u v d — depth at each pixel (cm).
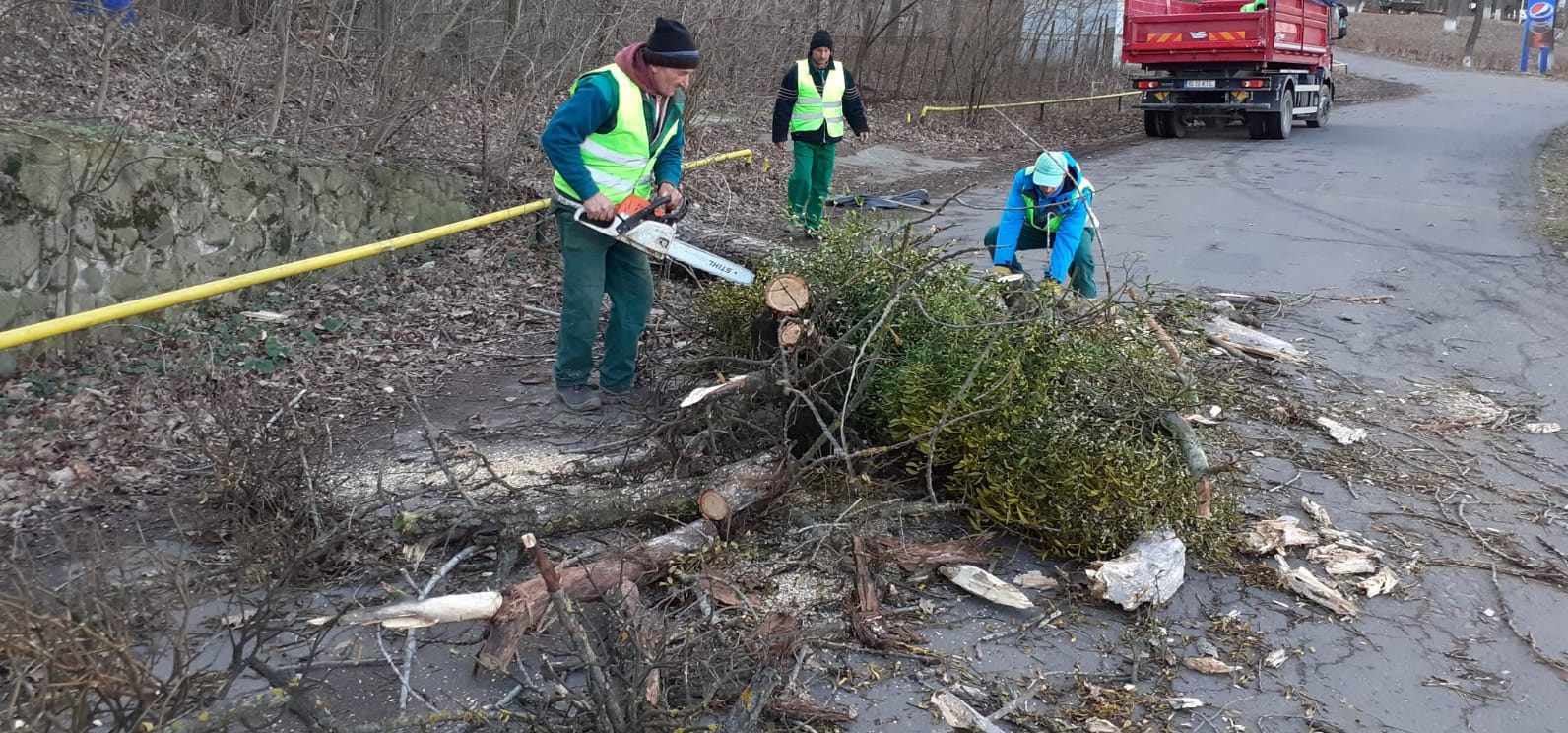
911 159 1415
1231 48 1630
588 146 461
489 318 645
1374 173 1272
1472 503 418
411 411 499
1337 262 814
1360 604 345
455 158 872
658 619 308
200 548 359
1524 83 3027
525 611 292
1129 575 331
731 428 408
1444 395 537
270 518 356
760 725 275
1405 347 615
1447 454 465
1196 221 981
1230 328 612
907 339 423
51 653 218
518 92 959
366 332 611
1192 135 1820
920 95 1828
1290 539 375
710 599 322
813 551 352
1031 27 1934
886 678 300
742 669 288
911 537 374
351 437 464
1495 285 751
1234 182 1221
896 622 325
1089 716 287
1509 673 312
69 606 243
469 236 783
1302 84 1780
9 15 664
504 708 281
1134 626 329
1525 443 481
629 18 949
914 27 1794
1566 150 1493
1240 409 505
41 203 530
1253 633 326
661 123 473
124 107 717
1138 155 1524
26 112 634
